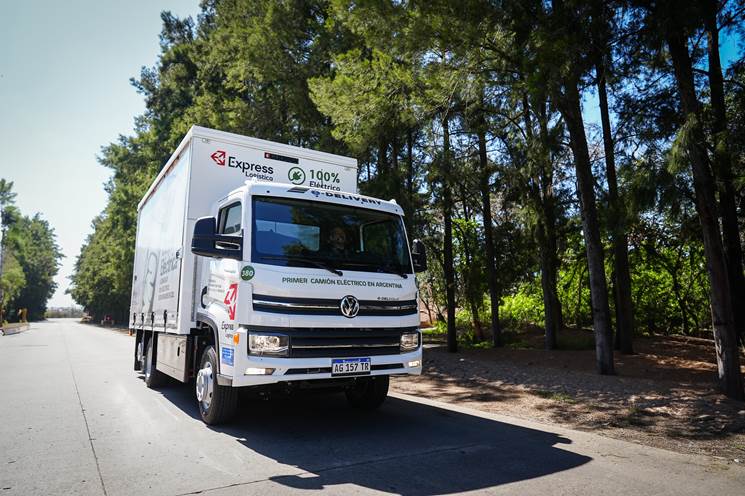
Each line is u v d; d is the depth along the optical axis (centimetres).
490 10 917
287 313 530
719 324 819
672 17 791
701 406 734
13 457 491
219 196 717
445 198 1530
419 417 692
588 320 2102
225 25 2062
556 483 416
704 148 848
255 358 511
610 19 876
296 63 1695
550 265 1585
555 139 1159
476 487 403
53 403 785
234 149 737
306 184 788
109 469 452
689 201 901
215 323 591
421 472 440
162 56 2988
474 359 1389
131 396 852
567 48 828
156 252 910
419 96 1231
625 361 1241
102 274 5572
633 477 439
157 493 390
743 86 1033
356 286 575
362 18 1032
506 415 730
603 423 677
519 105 1403
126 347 2178
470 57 1009
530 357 1366
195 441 550
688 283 1802
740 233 1279
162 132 2891
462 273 1752
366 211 647
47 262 11306
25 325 6009
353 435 580
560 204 1595
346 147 1548
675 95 1105
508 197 1522
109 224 5009
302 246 575
